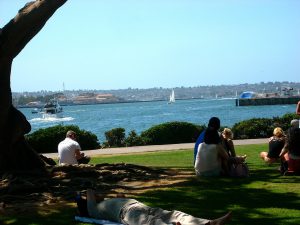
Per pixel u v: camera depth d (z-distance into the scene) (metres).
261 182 10.48
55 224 7.05
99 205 7.03
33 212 7.93
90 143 24.47
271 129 27.28
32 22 10.38
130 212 6.51
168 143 25.97
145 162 16.22
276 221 6.95
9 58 10.62
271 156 13.58
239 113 99.25
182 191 9.59
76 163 12.65
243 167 11.33
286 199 8.56
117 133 26.78
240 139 26.31
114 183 10.67
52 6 10.43
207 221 5.88
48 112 121.19
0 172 10.84
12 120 11.27
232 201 8.49
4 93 10.82
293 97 142.50
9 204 8.67
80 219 7.15
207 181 10.77
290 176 11.30
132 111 170.62
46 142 23.30
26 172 10.85
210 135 11.44
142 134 26.66
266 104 145.88
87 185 10.08
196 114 107.38
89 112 181.50
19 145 11.49
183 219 6.07
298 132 11.38
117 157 18.69
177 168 13.58
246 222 6.92
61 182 10.09
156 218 6.23
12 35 10.36
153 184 10.52
